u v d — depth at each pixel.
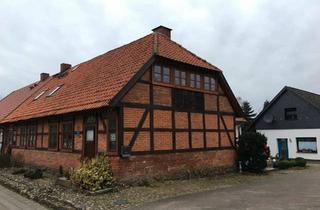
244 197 10.06
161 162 12.97
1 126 23.92
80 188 10.74
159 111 13.21
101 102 11.86
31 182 12.95
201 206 8.80
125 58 14.98
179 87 14.16
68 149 14.62
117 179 11.44
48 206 9.27
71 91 16.31
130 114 12.10
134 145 12.08
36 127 18.19
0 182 13.73
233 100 16.80
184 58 14.73
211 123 15.62
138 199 9.70
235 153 16.91
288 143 27.19
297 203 9.09
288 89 27.47
